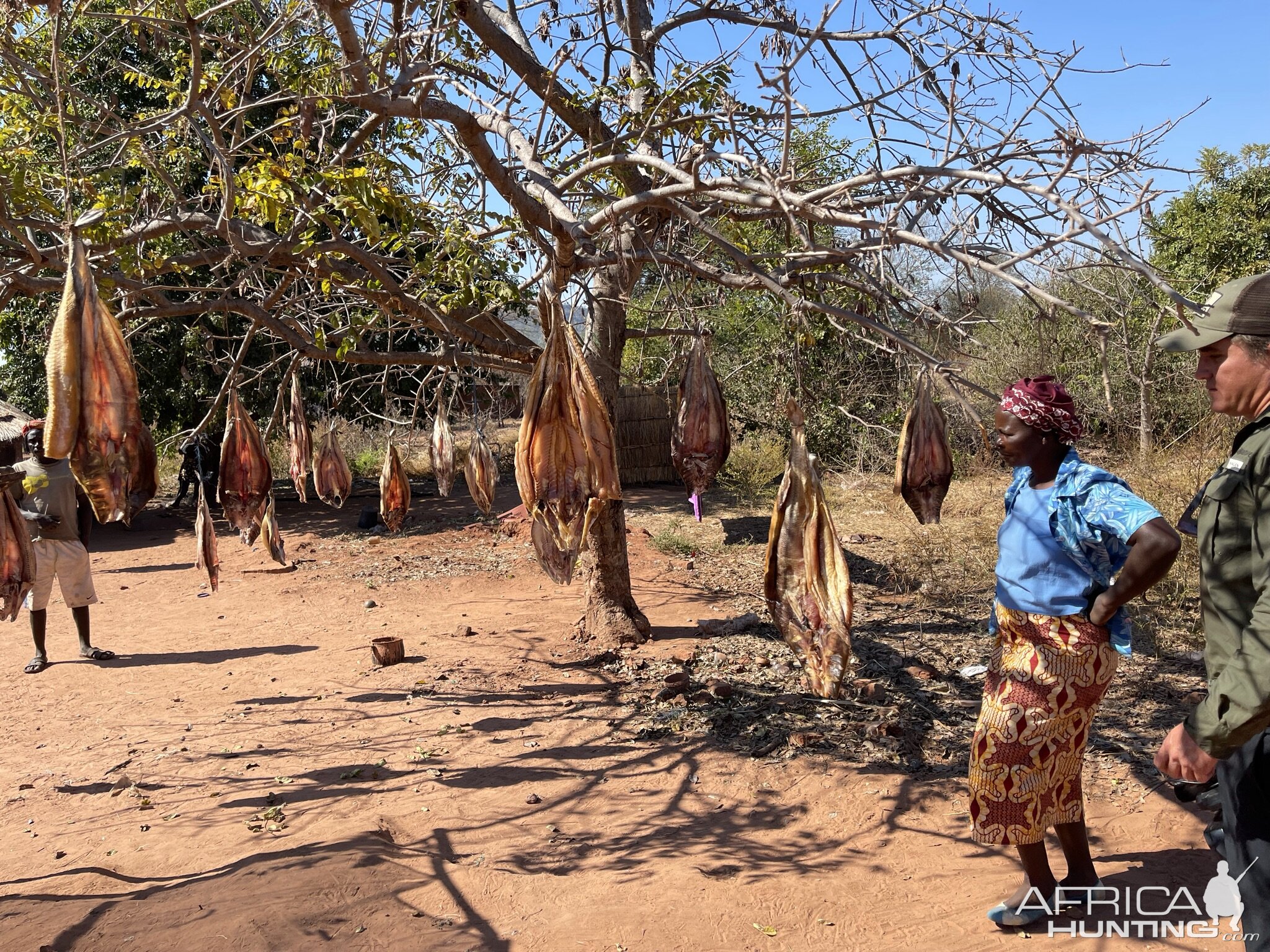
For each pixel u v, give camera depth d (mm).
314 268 4836
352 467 18047
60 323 2193
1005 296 4152
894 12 5367
